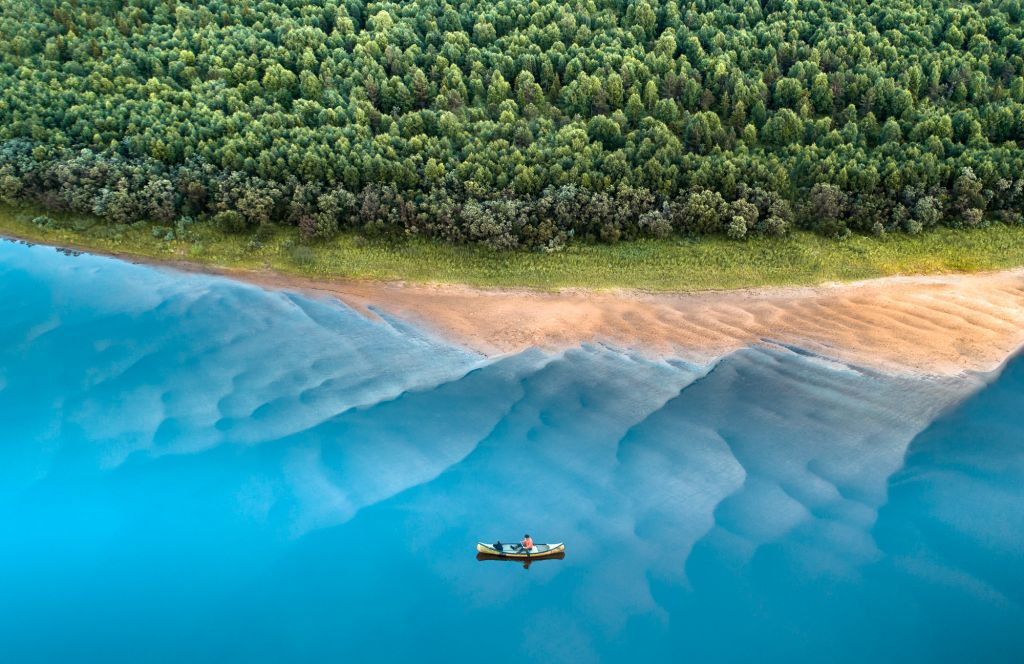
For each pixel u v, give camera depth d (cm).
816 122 6669
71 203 6347
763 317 5306
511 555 3522
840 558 3519
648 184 6244
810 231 6175
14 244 6231
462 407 4531
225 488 3947
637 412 4459
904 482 3909
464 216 6003
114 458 4147
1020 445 4103
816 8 7894
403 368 4894
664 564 3519
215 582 3478
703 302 5506
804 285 5638
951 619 3259
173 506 3844
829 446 4156
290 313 5478
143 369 4878
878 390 4553
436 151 6384
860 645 3180
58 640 3228
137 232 6303
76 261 6047
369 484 3981
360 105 6738
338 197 6200
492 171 6281
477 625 3309
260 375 4831
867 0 8094
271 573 3519
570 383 4716
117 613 3344
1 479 4016
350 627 3300
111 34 7506
